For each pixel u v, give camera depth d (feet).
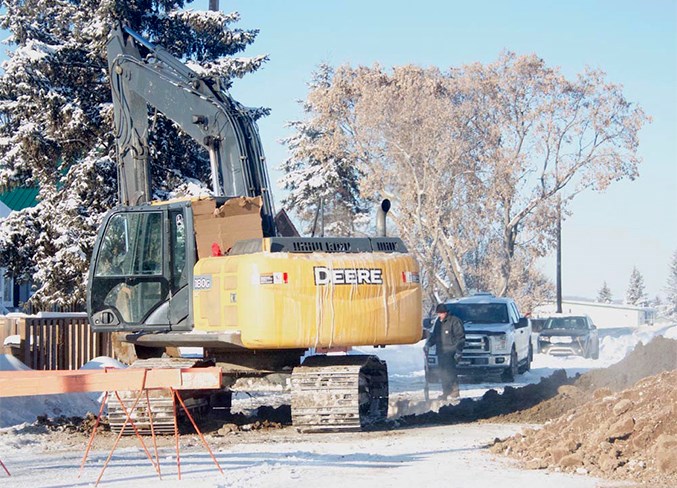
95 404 113.60
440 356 129.08
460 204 432.25
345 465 71.61
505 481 64.18
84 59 192.85
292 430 95.25
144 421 90.89
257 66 197.98
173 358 100.48
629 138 439.63
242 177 100.63
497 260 443.73
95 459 77.30
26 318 129.39
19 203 277.03
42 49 187.11
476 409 108.47
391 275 93.50
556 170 441.68
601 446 70.03
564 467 68.18
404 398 135.23
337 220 410.52
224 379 98.58
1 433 92.73
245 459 75.41
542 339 250.16
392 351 214.07
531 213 447.83
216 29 203.21
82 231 183.52
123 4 187.01
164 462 74.79
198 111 103.65
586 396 106.83
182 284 96.02
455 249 433.48
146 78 107.34
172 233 96.94
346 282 91.04
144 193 108.37
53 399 108.68
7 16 192.54
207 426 98.78
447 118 419.13
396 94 418.92
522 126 440.86
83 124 186.70
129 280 97.25
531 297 467.52
